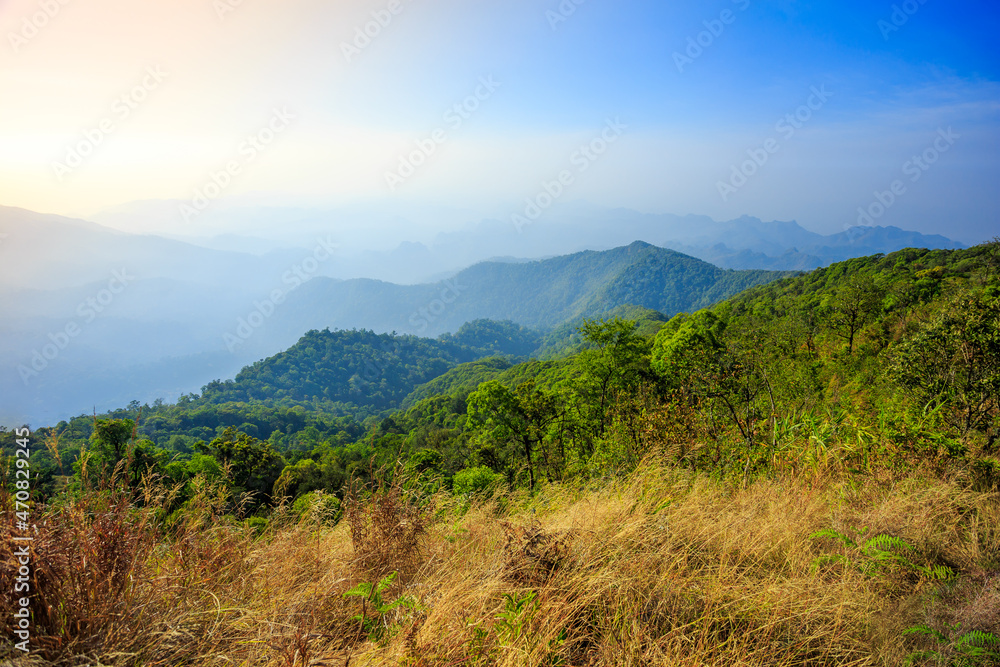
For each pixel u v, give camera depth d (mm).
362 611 2438
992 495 3252
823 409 5977
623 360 19391
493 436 18453
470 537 3402
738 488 4109
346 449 33469
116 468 2256
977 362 5031
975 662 1896
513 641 1971
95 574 1912
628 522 3070
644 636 2057
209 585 2385
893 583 2490
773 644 2023
